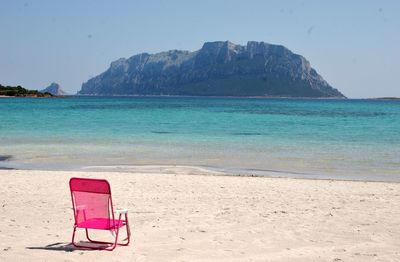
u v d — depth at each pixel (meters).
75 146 22.50
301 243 7.13
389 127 36.94
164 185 12.86
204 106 100.19
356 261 6.24
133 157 19.09
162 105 103.56
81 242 7.05
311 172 15.93
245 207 9.98
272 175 15.27
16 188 12.21
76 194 6.64
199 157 19.27
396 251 6.75
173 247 6.82
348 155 20.12
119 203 10.38
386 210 9.73
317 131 32.62
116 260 6.13
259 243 7.10
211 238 7.36
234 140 25.97
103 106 87.56
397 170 16.41
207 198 11.08
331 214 9.23
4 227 8.03
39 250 6.57
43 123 37.78
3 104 90.62
